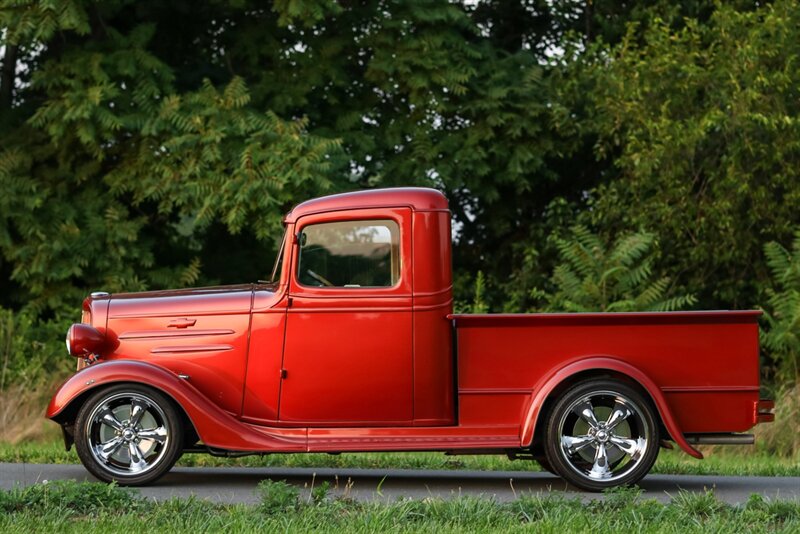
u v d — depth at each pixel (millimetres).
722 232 19297
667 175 19188
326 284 9312
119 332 9555
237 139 19141
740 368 9164
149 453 9195
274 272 9609
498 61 21641
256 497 8539
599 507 7738
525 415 9086
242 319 9367
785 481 10445
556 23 24125
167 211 19109
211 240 21984
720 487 9875
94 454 9070
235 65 21984
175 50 22141
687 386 9141
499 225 22859
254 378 9297
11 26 17938
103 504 7605
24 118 21000
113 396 9078
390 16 20859
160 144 19484
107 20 21344
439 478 10305
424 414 9219
